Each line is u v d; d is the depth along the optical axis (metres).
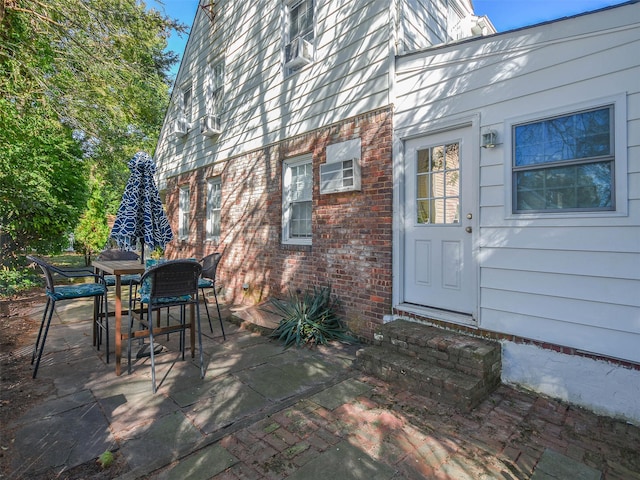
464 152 3.57
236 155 6.98
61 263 12.65
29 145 6.84
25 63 5.83
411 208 4.02
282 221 5.80
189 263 3.28
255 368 3.51
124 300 6.75
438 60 3.69
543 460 2.12
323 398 2.87
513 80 3.13
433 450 2.21
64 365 3.54
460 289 3.60
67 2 5.81
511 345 3.11
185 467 2.03
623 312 2.57
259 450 2.19
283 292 5.68
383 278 4.14
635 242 2.52
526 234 3.04
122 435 2.34
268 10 6.15
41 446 2.20
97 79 6.82
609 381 2.62
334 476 1.96
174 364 3.60
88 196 9.70
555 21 2.88
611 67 2.62
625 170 2.56
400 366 3.11
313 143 5.14
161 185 10.37
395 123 4.07
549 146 2.93
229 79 7.26
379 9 4.25
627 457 2.16
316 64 5.11
